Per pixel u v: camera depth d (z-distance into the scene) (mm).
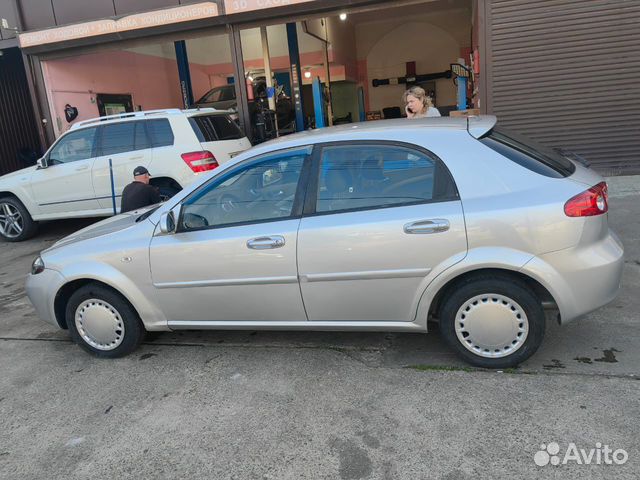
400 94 19656
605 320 4047
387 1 8836
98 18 9984
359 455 2770
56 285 4121
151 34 9805
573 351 3615
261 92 13203
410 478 2572
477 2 8992
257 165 3748
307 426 3059
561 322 3281
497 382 3307
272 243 3572
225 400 3430
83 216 8398
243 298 3746
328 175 3578
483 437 2816
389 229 3352
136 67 14031
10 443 3195
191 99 13352
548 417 2926
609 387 3152
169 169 7742
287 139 3834
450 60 19000
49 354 4438
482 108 8953
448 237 3258
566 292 3188
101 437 3164
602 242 3297
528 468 2564
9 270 7293
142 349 4320
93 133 8164
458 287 3383
